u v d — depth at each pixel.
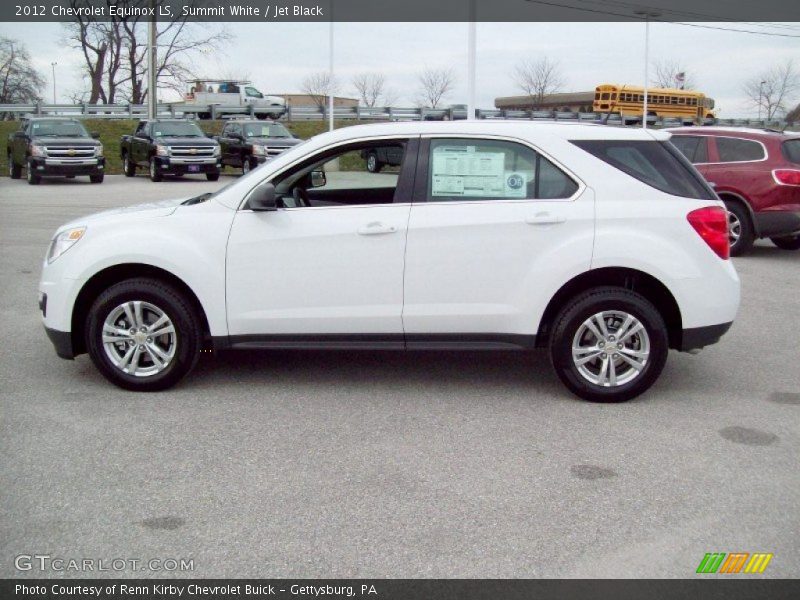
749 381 6.50
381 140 5.92
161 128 27.30
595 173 5.79
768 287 10.33
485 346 5.87
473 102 20.80
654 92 47.72
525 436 5.23
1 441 5.03
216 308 5.86
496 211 5.74
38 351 7.05
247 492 4.36
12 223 15.37
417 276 5.77
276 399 5.92
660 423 5.50
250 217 5.84
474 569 3.62
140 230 5.88
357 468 4.70
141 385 5.98
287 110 41.28
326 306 5.84
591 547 3.82
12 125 35.91
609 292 5.76
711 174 12.37
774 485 4.52
